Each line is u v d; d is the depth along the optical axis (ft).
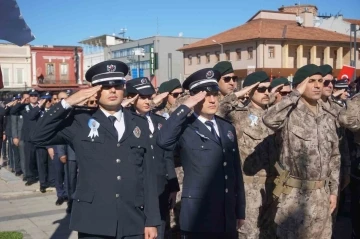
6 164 42.09
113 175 10.98
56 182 26.27
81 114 11.44
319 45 145.59
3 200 27.81
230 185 12.63
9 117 36.47
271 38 137.28
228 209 12.48
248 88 16.83
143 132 11.71
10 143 37.22
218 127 13.04
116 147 11.16
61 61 156.97
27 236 20.30
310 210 13.05
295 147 13.23
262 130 16.61
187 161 12.64
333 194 13.74
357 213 17.42
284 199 13.44
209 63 157.69
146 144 11.65
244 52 142.72
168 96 22.57
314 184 13.17
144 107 16.80
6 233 19.76
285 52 140.15
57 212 24.57
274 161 16.60
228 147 12.87
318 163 13.11
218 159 12.55
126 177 11.09
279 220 13.43
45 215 23.99
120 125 11.51
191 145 12.55
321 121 13.56
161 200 14.97
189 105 12.34
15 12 13.92
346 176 16.22
